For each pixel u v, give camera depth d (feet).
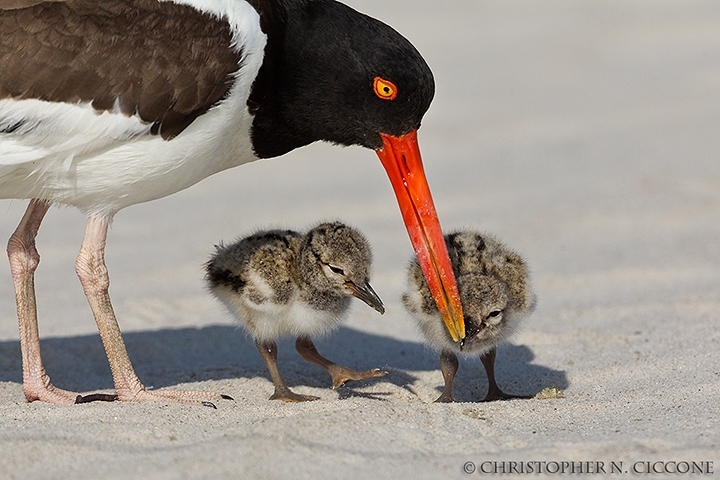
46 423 28.58
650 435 26.81
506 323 33.81
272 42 33.04
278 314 34.22
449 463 25.43
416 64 34.35
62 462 25.45
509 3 98.53
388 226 54.19
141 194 32.89
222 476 24.41
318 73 34.17
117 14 31.19
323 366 34.99
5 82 30.37
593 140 67.41
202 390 34.81
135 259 50.90
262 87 33.12
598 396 32.14
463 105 75.41
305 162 66.69
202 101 31.55
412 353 39.99
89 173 31.58
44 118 30.55
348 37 34.12
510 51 86.74
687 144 65.51
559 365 36.81
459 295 33.09
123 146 31.24
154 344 41.47
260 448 25.84
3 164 30.73
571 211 55.16
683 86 78.02
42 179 31.58
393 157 35.42
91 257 33.60
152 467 24.90
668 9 97.09
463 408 29.81
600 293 44.78
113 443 26.73
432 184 60.23
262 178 63.52
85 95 30.66
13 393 35.50
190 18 31.65
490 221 53.93
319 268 34.19
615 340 38.93
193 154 32.37
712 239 50.19
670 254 48.75
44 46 30.60
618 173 60.75
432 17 93.45
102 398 33.78
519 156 64.90
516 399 32.73
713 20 93.40
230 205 58.23
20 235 35.24
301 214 55.98
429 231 34.83
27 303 34.94
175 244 52.65
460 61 84.17
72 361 39.88
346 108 34.81
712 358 34.83
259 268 33.94
